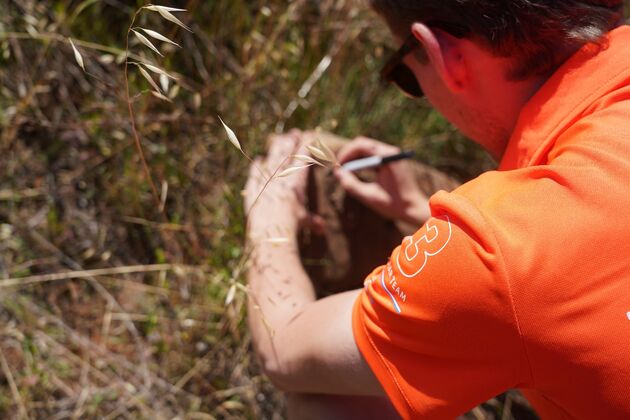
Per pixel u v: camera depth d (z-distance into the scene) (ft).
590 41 2.86
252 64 5.49
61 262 5.27
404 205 4.96
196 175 5.56
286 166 4.79
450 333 2.68
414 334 2.77
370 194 4.91
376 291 2.92
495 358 2.67
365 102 6.25
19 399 4.66
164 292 5.10
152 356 5.21
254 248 4.23
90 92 5.43
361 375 3.13
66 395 4.94
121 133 5.21
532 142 2.95
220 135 5.56
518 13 2.85
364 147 4.94
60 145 5.39
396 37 3.49
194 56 5.68
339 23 5.94
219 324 5.16
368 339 2.96
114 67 5.40
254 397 5.23
